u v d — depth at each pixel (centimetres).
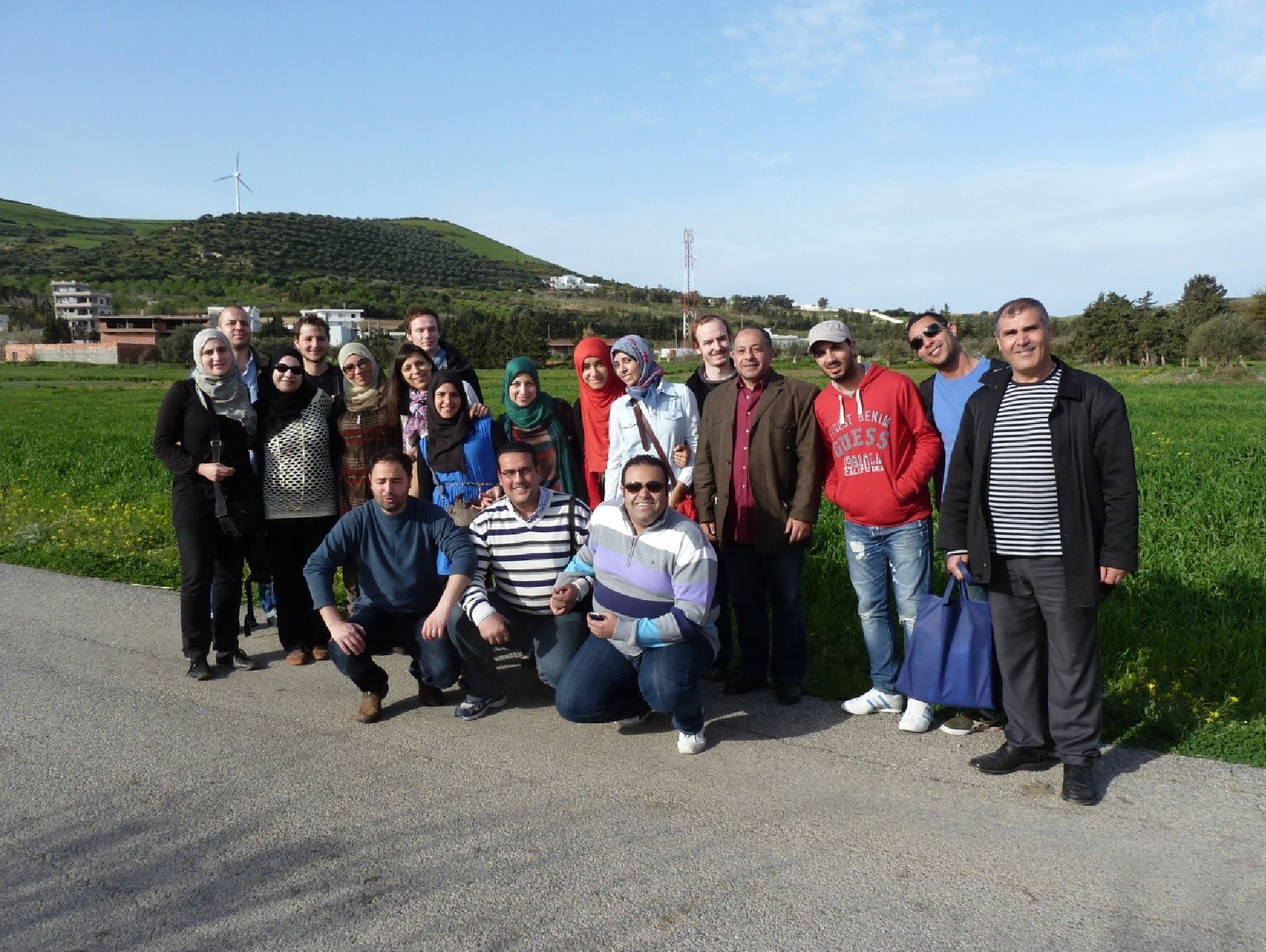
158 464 1778
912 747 470
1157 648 595
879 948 302
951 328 521
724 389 553
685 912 324
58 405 4131
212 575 588
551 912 325
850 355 506
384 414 647
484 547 534
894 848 365
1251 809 393
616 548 489
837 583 763
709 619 479
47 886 349
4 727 505
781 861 357
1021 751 437
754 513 534
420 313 684
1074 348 8469
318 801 414
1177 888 334
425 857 364
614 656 479
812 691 560
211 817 400
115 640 662
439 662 511
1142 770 433
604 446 631
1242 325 6325
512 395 617
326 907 330
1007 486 426
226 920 324
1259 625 636
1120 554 403
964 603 472
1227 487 1223
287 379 608
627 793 418
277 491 601
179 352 9406
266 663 619
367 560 525
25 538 1006
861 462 504
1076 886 337
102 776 443
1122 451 404
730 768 445
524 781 432
